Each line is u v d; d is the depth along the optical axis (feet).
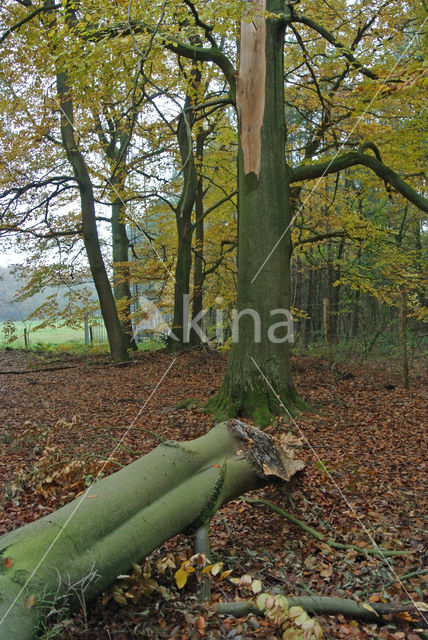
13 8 33.24
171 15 20.56
